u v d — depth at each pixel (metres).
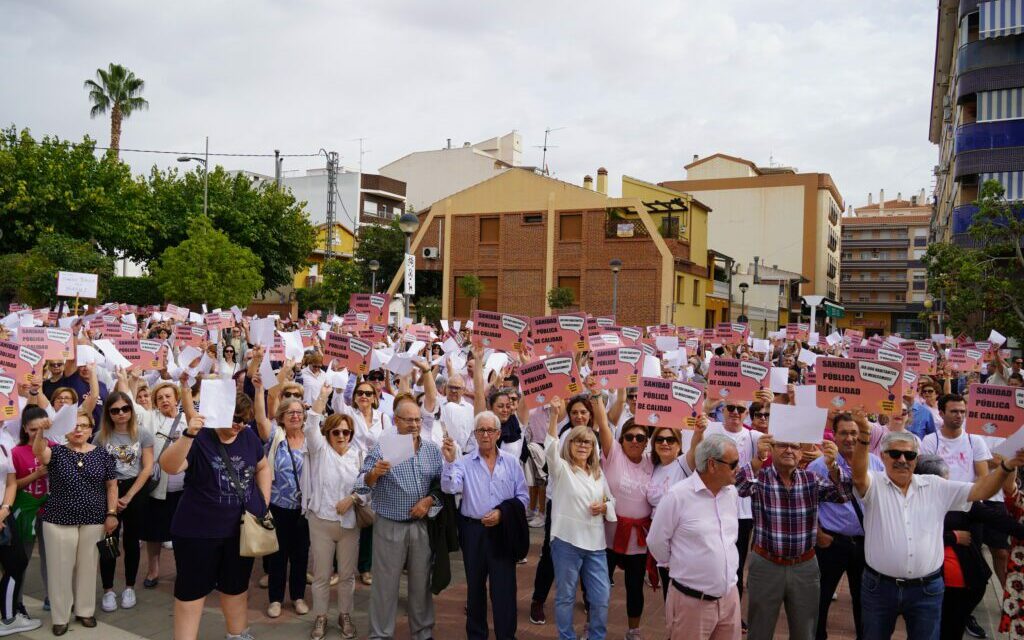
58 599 6.20
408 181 66.38
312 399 10.17
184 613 5.46
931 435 7.07
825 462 5.58
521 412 8.16
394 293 41.94
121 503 6.64
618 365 7.19
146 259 43.06
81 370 8.71
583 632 6.51
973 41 32.06
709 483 4.91
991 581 7.95
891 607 4.97
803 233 62.94
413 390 10.54
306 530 6.94
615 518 5.79
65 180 34.00
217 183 43.69
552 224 39.53
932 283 26.16
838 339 20.92
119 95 44.78
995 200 24.83
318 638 6.32
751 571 5.19
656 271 37.19
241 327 17.56
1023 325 24.36
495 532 6.00
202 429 5.55
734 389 6.83
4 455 6.05
